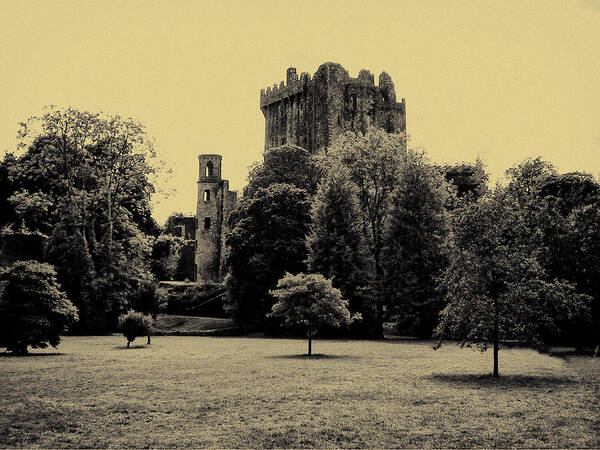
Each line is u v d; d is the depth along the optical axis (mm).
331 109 92500
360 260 47406
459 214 21125
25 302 27172
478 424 12188
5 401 14273
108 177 52219
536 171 48969
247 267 51250
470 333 19781
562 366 22922
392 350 31250
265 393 15523
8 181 57438
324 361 24219
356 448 10555
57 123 48500
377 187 52000
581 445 10703
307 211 53469
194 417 12773
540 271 20328
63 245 47500
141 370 20375
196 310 59219
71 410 13320
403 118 102000
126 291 48375
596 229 33156
